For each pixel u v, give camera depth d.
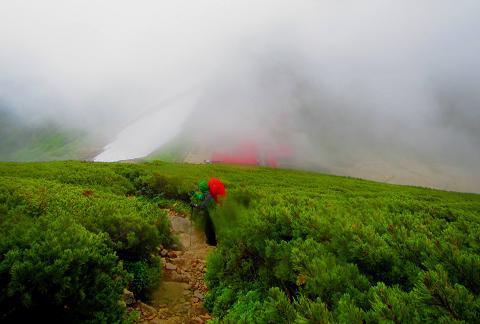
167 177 17.88
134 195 16.84
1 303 3.66
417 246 3.63
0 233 4.41
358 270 3.58
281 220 5.43
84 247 4.35
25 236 4.31
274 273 4.85
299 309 2.77
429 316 2.38
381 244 3.90
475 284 2.74
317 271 3.49
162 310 5.73
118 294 4.71
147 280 6.30
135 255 6.74
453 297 2.32
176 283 6.87
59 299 3.82
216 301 5.65
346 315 2.53
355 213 6.71
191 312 5.80
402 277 3.54
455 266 2.88
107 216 6.79
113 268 4.74
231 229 6.32
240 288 5.42
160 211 8.50
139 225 6.74
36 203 6.83
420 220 5.79
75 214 6.66
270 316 3.18
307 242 4.29
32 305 3.80
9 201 6.66
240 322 3.68
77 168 21.14
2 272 3.76
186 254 8.63
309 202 7.32
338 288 3.29
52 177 16.20
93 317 4.29
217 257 5.96
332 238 4.32
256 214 5.80
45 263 3.89
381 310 2.39
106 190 15.27
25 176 16.17
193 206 9.70
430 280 2.46
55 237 4.27
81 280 4.23
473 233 4.00
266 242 5.00
